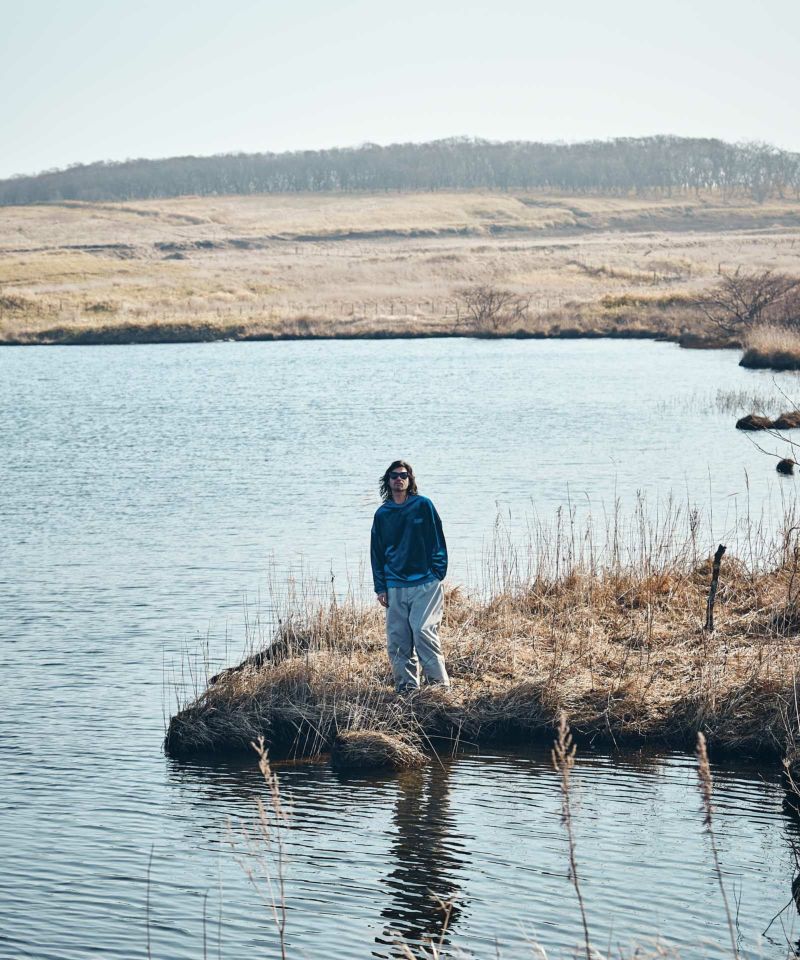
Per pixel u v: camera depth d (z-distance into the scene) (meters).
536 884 7.49
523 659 11.38
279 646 11.87
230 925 7.12
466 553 16.89
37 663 12.59
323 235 177.38
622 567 14.23
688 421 33.16
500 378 46.94
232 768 9.73
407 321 76.56
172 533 19.72
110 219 197.12
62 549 18.64
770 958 6.54
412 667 10.71
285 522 20.42
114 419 37.31
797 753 9.19
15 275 111.06
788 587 12.55
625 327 68.94
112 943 6.95
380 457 27.86
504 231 198.25
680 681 10.73
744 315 64.75
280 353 63.69
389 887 7.53
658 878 7.54
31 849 8.18
